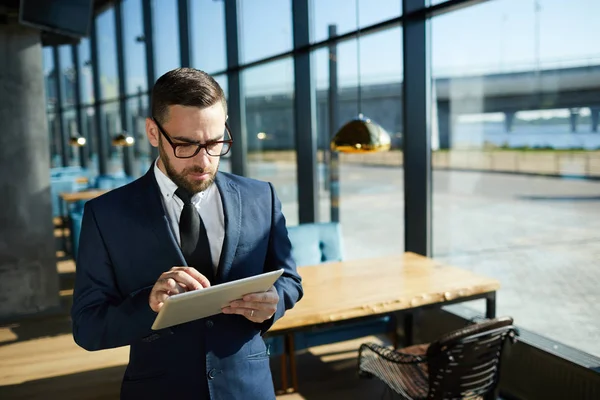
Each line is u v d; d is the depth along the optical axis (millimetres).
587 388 2514
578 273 5328
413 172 3518
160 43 7875
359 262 3158
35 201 4496
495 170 25422
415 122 3465
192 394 1198
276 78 5195
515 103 22625
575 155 21312
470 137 26703
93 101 11109
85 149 12258
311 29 4543
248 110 5816
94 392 3125
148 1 7887
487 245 9203
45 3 4336
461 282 2697
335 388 3174
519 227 11758
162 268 1192
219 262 1226
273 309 1156
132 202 1219
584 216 13398
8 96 4363
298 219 4922
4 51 4320
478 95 24469
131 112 9430
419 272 2908
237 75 5781
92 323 1126
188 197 1242
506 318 2107
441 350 2049
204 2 6250
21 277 4473
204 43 6363
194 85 1063
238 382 1229
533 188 19844
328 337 3176
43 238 4539
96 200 1228
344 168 14297
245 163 5988
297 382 3258
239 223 1260
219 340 1218
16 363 3547
